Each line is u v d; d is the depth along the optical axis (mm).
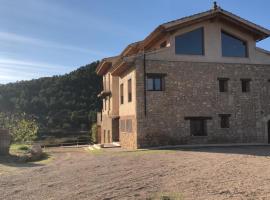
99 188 10438
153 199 8766
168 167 13812
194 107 24203
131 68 24312
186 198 8727
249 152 18719
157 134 23234
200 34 24906
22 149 28500
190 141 23922
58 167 16031
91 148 29156
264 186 9750
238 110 25328
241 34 25859
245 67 25828
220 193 9117
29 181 12391
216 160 15328
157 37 25516
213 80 24844
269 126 26203
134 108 23391
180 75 24094
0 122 42750
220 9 24500
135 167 14273
